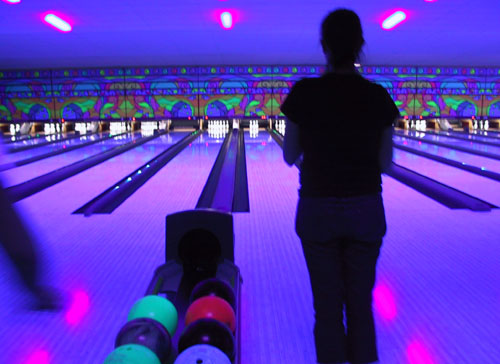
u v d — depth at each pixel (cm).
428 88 867
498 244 246
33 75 870
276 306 178
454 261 222
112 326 164
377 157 120
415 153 622
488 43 647
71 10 453
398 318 166
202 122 998
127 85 866
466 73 868
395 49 692
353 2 437
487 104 880
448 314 169
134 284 202
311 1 429
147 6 442
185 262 177
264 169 505
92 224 295
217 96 868
